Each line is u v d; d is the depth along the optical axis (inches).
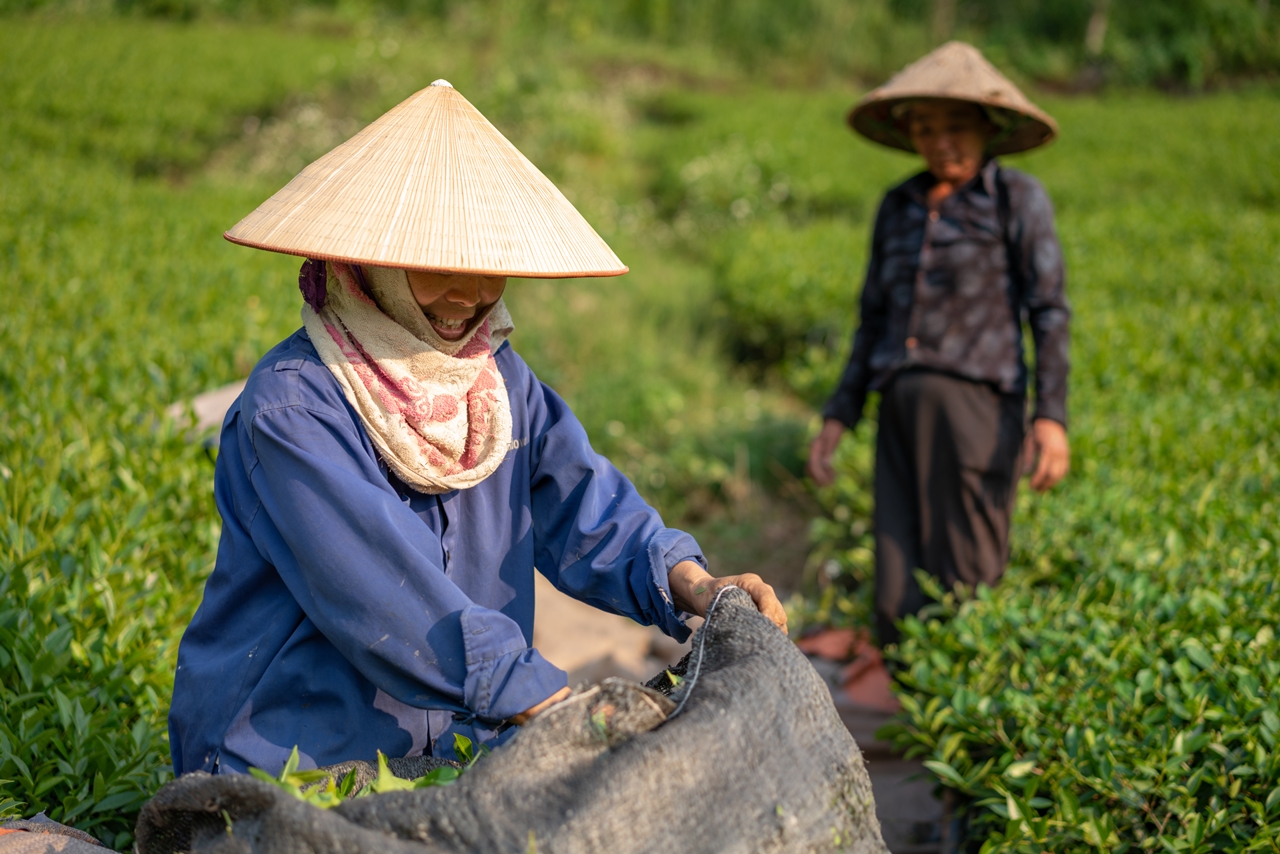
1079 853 84.7
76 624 90.7
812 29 984.3
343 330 62.3
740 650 56.4
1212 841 81.4
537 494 71.5
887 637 135.0
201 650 65.8
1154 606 109.0
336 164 61.7
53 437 124.2
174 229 292.4
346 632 57.9
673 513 219.9
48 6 765.3
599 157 604.1
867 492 185.0
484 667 56.0
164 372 160.6
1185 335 233.0
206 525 116.0
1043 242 129.8
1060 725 94.0
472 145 63.1
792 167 543.2
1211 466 163.0
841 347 266.5
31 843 64.2
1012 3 1026.7
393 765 63.9
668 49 949.2
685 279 370.0
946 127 129.6
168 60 647.1
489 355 66.6
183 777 53.0
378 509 58.4
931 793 116.6
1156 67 956.6
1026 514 151.3
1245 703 86.8
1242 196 500.4
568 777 50.0
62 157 444.5
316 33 865.5
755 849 50.1
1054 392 129.8
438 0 896.3
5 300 191.5
